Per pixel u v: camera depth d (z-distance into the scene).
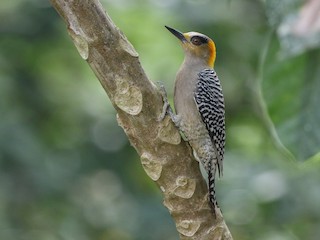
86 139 16.83
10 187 14.52
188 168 6.78
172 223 14.52
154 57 16.78
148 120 6.68
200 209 6.82
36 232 15.30
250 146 15.55
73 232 15.62
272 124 6.63
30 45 16.84
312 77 6.59
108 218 15.88
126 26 16.55
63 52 17.34
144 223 14.53
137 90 6.59
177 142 6.74
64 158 16.14
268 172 13.38
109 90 6.62
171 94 16.22
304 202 12.77
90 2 6.36
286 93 6.63
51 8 16.20
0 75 16.02
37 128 16.33
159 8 15.79
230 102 14.95
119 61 6.51
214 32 14.53
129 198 15.66
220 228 6.89
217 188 13.46
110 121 17.22
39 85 16.91
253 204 13.32
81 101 17.47
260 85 6.68
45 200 15.19
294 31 5.87
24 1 16.28
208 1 15.01
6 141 14.47
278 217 12.91
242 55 14.34
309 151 6.52
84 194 16.08
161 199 15.12
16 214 15.04
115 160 16.56
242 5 14.53
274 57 6.63
